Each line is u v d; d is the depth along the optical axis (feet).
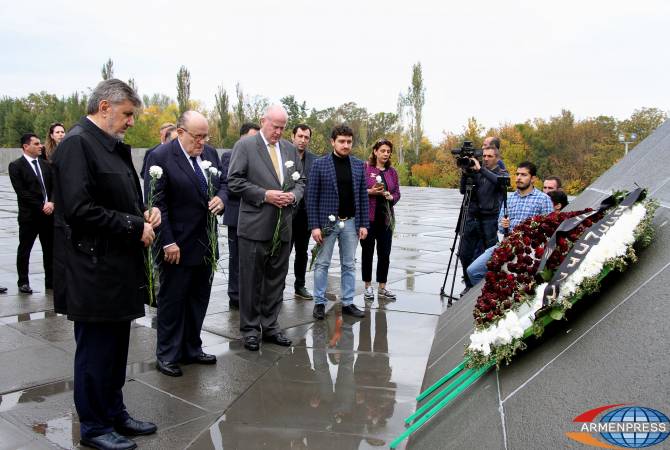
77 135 9.61
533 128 141.90
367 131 188.44
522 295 9.23
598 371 7.02
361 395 12.66
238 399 12.35
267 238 15.74
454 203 74.02
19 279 22.06
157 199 13.42
